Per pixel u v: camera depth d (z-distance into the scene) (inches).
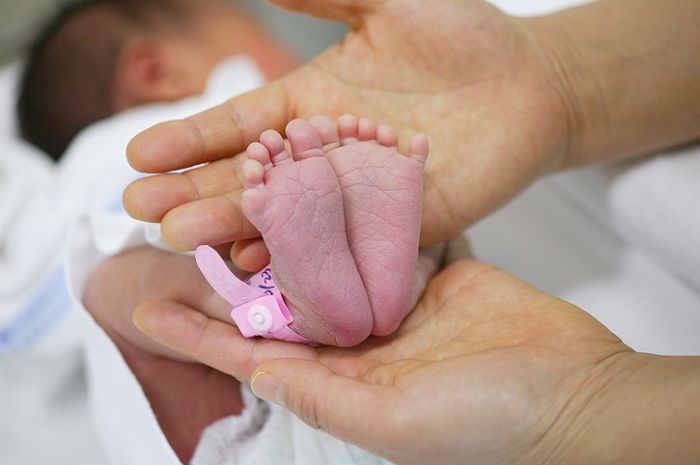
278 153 24.4
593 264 39.4
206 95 57.1
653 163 35.0
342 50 33.5
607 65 33.7
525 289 28.1
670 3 34.6
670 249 33.4
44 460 42.3
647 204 34.2
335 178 23.9
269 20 68.4
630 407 22.3
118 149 48.2
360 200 25.3
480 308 28.0
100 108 60.2
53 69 60.4
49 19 65.9
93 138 49.8
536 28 34.5
